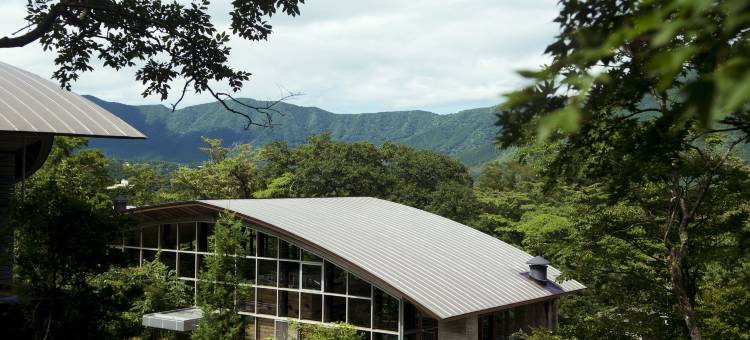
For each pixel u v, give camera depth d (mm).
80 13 10156
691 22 1636
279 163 61406
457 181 62656
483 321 26328
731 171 12352
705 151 12633
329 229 27062
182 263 30281
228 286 23062
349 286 24531
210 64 10930
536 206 43719
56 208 11711
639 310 16531
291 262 26406
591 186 16141
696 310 14930
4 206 15648
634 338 16266
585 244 16219
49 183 12031
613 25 3172
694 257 12250
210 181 56969
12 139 15797
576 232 17000
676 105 4828
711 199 13898
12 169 15891
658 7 1982
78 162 35500
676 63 1628
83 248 11727
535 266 26656
